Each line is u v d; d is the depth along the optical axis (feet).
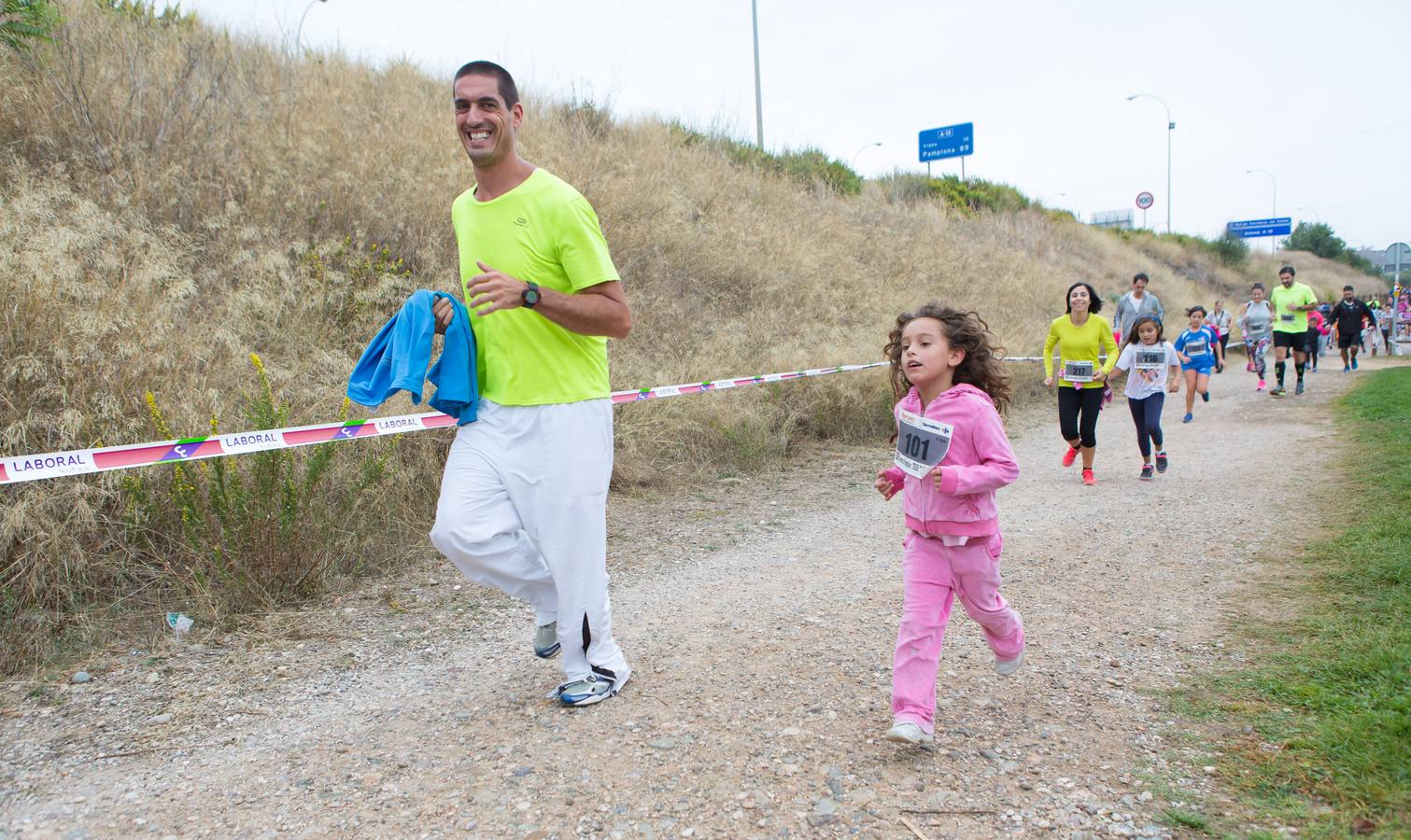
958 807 8.52
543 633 12.05
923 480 9.96
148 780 9.59
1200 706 10.50
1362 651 11.50
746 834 8.16
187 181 25.63
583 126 47.06
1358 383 50.85
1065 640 13.00
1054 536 19.48
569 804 8.78
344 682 12.32
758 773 9.30
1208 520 20.26
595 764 9.57
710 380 30.14
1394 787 8.17
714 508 23.35
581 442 10.60
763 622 14.35
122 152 25.23
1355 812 7.91
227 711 11.40
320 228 26.78
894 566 17.72
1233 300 124.88
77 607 14.28
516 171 10.52
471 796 8.98
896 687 9.73
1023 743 9.80
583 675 11.17
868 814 8.46
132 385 16.60
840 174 72.13
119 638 13.76
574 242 10.23
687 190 46.78
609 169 41.11
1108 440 34.94
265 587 15.28
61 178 22.72
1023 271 67.05
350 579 16.79
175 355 17.81
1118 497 23.45
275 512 15.48
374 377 10.80
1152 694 10.96
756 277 40.73
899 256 55.42
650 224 38.32
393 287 25.20
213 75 31.58
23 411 15.48
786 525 21.49
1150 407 25.80
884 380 35.24
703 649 13.11
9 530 13.65
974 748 9.73
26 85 25.44
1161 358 25.66
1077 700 10.89
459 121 10.21
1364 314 61.72
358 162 29.43
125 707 11.52
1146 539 18.85
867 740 9.98
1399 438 27.91
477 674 12.50
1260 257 164.55
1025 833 8.06
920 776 9.15
